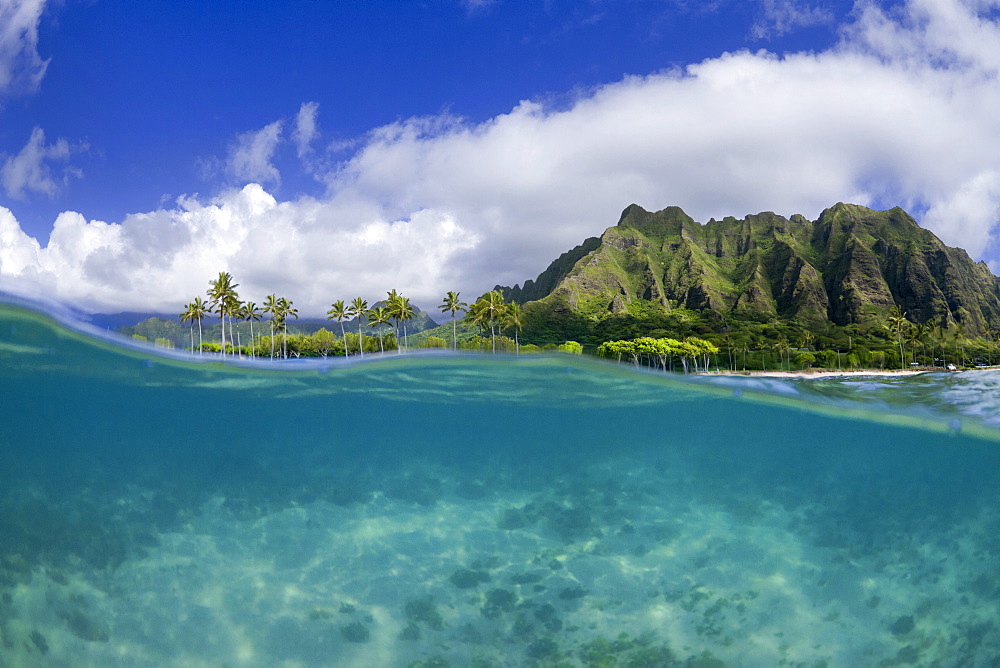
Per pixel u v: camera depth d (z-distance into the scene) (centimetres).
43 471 1130
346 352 8469
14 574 743
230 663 611
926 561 954
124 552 820
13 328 884
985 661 686
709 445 1332
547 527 931
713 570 816
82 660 611
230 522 924
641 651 644
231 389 1098
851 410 1077
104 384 1082
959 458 1245
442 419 1307
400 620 685
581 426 1333
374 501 1031
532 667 617
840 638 691
